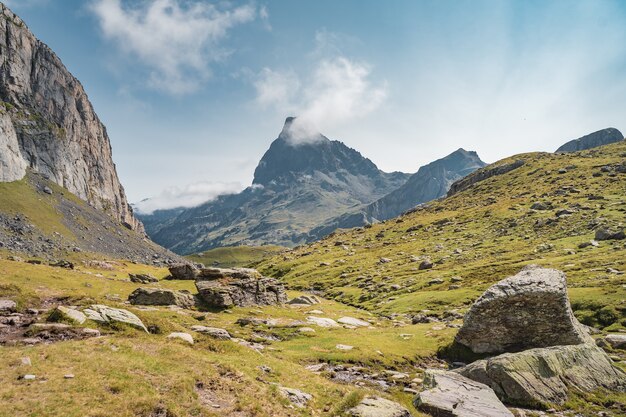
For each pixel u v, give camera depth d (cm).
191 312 5969
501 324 4738
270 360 3491
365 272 14738
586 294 6494
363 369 3925
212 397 2395
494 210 19238
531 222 15200
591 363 3606
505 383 3197
